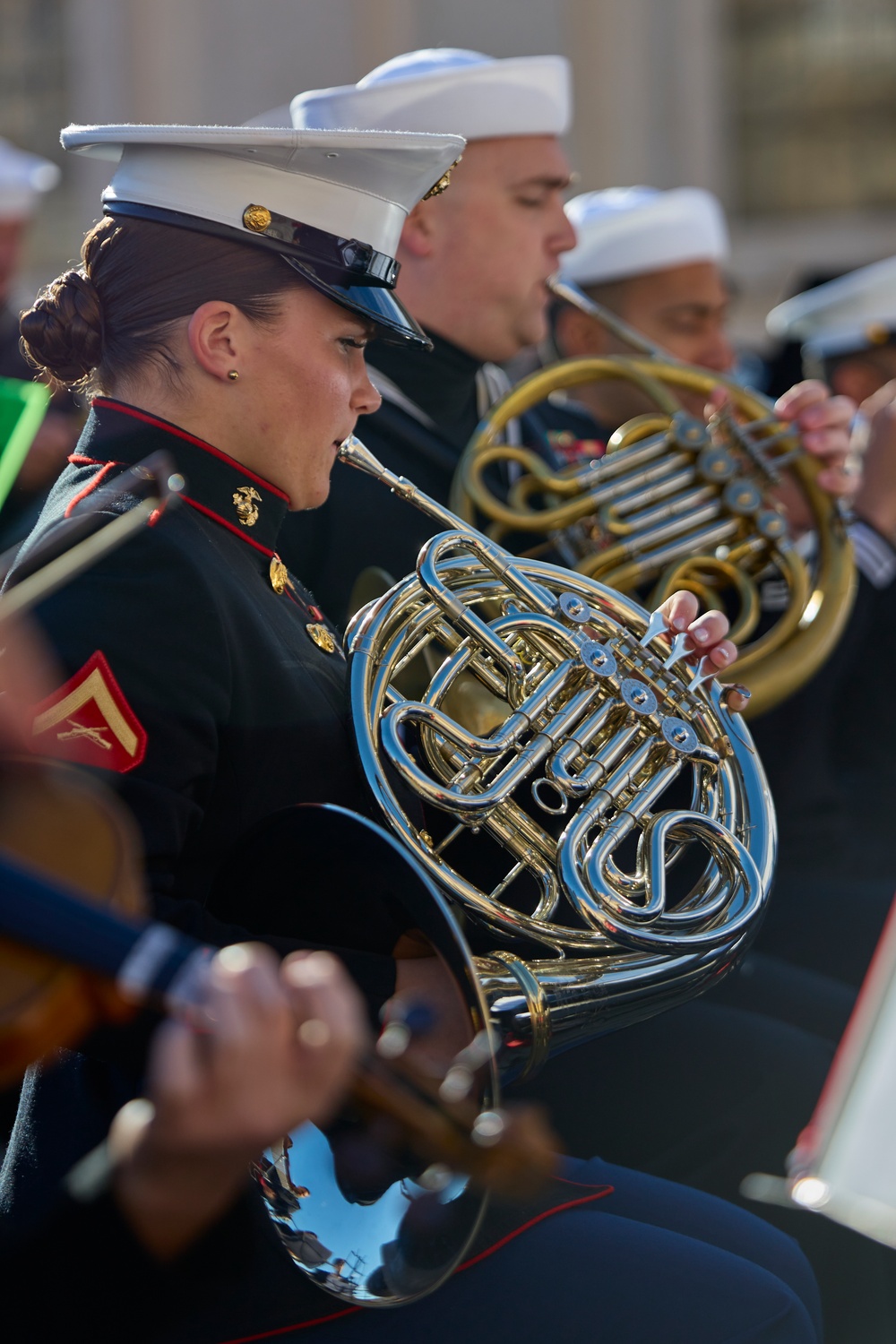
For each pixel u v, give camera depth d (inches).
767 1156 176.9
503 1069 111.7
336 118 197.3
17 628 100.0
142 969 77.4
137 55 697.0
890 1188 113.2
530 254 197.3
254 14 677.3
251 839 109.5
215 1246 102.7
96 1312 96.2
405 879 100.0
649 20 697.6
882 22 717.3
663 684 136.9
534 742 126.8
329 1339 110.0
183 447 124.9
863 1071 122.0
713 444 189.6
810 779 224.8
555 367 192.4
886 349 313.1
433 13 669.9
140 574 113.3
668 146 708.0
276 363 126.2
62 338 130.2
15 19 724.0
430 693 129.6
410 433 189.3
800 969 205.9
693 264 275.0
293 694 122.4
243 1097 75.2
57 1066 115.2
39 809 87.5
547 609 135.3
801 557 190.7
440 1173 95.6
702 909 124.8
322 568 182.2
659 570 187.6
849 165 723.4
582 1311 114.1
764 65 723.4
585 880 120.1
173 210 125.5
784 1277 129.9
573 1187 127.7
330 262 126.3
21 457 170.4
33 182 332.5
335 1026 76.3
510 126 193.6
